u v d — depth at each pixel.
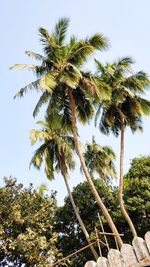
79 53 21.47
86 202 33.69
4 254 25.02
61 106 22.98
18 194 27.80
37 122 27.75
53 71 21.58
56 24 22.05
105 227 31.78
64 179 26.45
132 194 30.97
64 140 27.66
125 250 6.01
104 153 32.38
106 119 25.66
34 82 21.06
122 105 25.86
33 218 26.30
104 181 33.34
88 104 22.80
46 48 21.81
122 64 25.66
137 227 30.45
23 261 25.20
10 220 25.05
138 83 25.08
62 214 34.78
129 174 33.50
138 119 26.48
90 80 21.73
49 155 27.11
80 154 21.47
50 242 26.09
